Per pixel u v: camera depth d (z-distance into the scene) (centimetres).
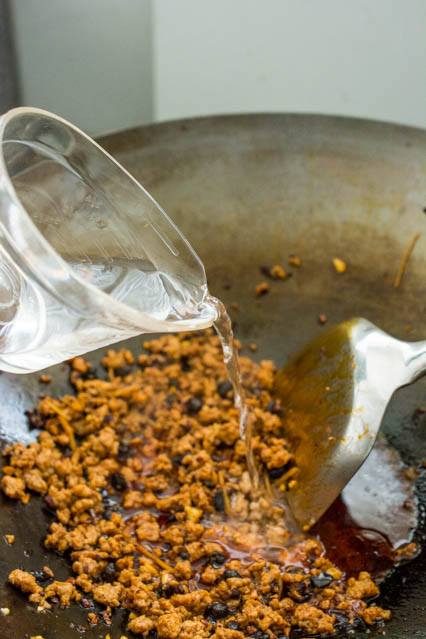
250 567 50
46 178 45
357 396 51
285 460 53
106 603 47
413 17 70
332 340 54
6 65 73
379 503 53
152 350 60
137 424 56
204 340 61
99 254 46
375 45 72
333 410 52
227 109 78
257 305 62
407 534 52
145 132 61
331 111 77
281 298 63
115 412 56
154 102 78
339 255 63
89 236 46
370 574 50
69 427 54
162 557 50
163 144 62
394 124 61
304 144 63
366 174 62
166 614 47
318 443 52
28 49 73
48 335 43
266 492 53
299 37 73
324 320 61
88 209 47
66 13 72
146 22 73
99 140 60
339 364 53
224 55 74
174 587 48
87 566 49
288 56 74
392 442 56
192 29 73
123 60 75
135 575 49
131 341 60
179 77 76
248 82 76
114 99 78
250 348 60
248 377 58
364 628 48
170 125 62
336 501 53
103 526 51
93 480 52
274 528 51
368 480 54
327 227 63
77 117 78
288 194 63
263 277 63
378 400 51
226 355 51
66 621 46
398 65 73
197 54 75
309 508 51
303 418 54
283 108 77
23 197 44
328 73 75
